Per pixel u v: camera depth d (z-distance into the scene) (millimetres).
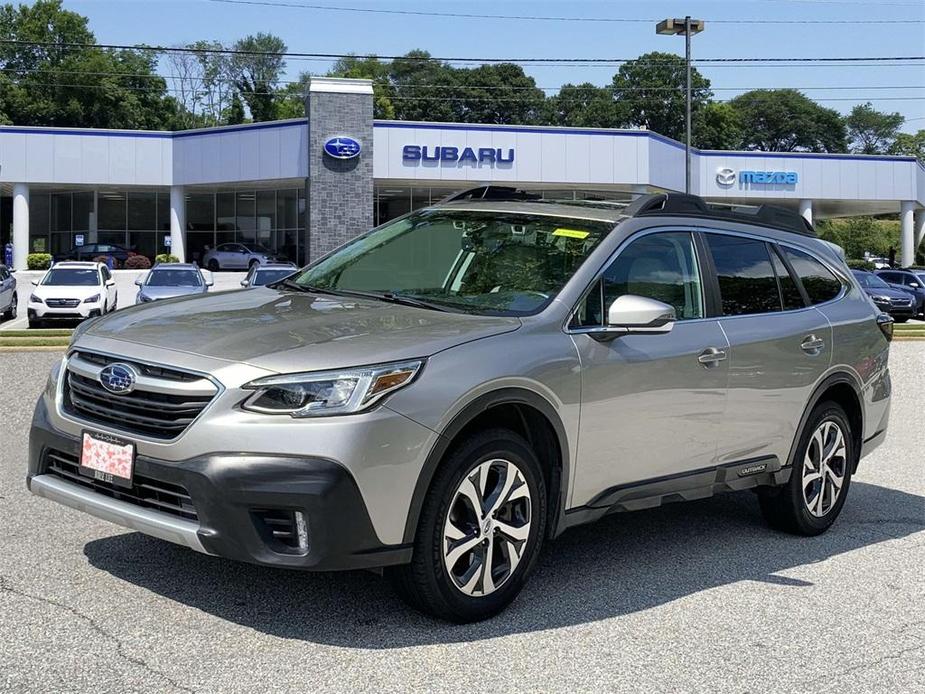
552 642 3932
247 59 100125
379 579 4500
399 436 3646
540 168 42094
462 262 4871
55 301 22734
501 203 5336
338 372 3621
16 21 76875
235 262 45750
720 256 5277
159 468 3650
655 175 43219
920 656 3984
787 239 5828
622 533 5703
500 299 4508
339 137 40062
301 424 3537
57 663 3480
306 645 3740
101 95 76000
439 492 3809
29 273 42062
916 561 5359
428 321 4164
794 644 4066
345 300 4609
